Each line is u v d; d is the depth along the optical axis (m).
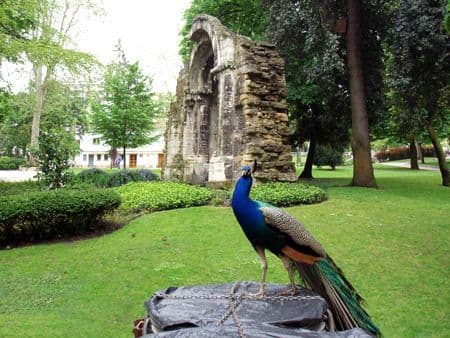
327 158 35.78
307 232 3.31
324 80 16.39
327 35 16.23
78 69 17.17
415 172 30.52
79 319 5.55
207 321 2.68
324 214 10.87
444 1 13.77
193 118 18.70
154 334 2.44
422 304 5.85
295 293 3.24
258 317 2.74
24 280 6.96
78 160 56.19
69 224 9.62
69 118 36.97
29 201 9.09
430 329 5.15
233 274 7.08
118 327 5.36
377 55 18.22
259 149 13.73
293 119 23.45
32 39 15.94
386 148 58.75
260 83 14.27
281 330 2.46
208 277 6.96
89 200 9.62
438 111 21.02
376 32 18.00
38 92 29.22
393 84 16.50
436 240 8.73
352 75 16.81
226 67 14.83
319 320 2.81
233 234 9.30
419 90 17.12
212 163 15.39
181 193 13.04
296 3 17.47
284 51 18.38
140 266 7.55
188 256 8.01
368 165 16.64
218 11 23.17
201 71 18.56
